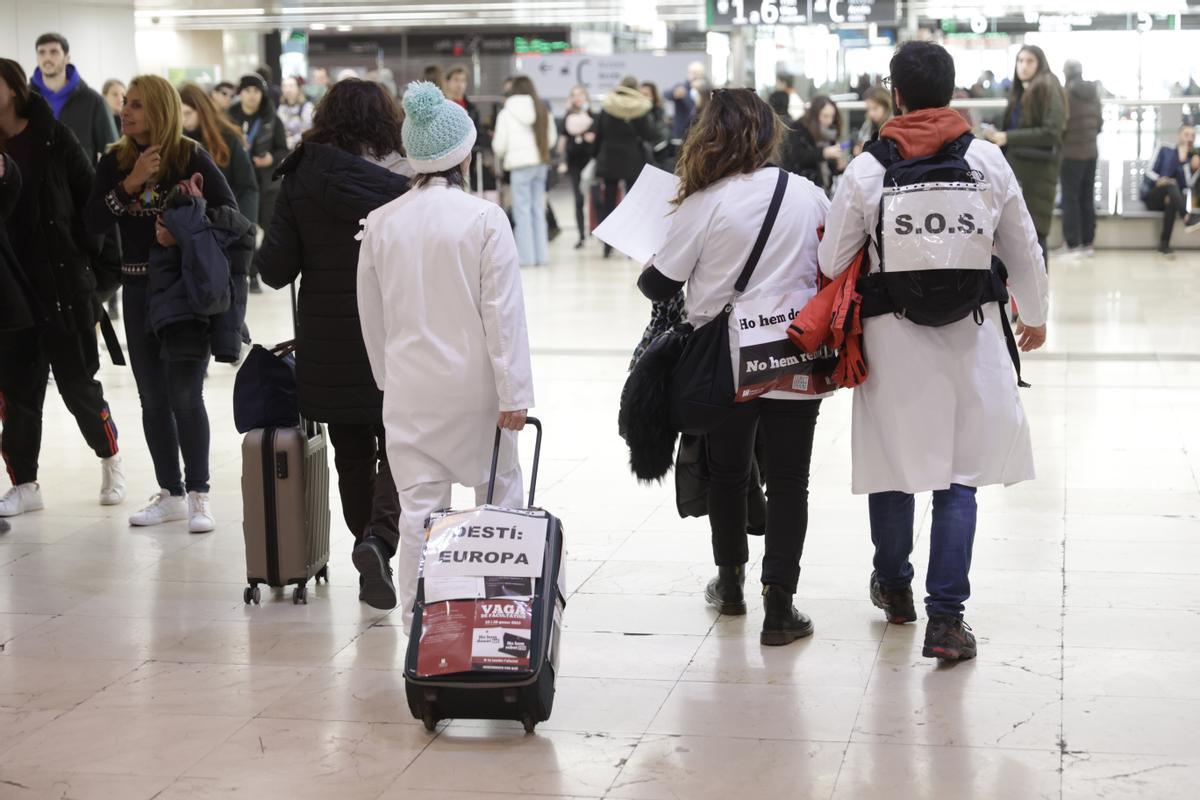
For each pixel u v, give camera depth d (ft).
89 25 52.90
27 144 19.53
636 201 14.93
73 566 18.20
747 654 14.44
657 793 11.34
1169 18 52.49
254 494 16.20
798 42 56.44
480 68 84.58
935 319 13.33
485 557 12.51
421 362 13.71
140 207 18.85
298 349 15.69
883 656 14.28
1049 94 34.47
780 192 14.20
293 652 14.88
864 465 14.08
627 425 14.89
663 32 77.92
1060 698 13.07
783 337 14.01
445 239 13.55
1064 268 48.16
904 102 13.76
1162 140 52.80
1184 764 11.64
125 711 13.34
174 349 18.71
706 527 19.25
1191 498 19.92
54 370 20.54
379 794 11.44
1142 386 27.99
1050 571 16.84
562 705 13.23
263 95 46.32
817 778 11.52
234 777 11.83
